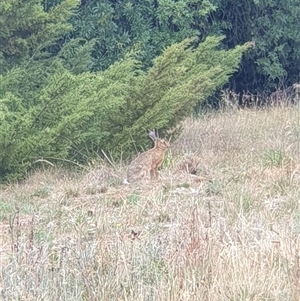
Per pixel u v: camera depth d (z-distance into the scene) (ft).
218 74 48.39
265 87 63.05
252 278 20.02
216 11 61.21
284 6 61.16
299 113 50.03
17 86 39.68
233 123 47.83
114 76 39.68
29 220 28.07
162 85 39.93
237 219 25.93
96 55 56.54
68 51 44.62
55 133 36.09
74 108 36.68
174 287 19.81
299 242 22.47
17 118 35.83
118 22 57.93
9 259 22.93
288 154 35.78
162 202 29.32
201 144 41.04
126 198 30.53
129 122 39.65
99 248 22.65
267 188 31.01
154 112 39.14
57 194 32.35
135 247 22.98
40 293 19.94
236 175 32.94
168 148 36.35
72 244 23.97
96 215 27.86
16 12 41.29
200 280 20.18
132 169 33.58
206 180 32.76
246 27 61.72
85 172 36.14
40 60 42.80
